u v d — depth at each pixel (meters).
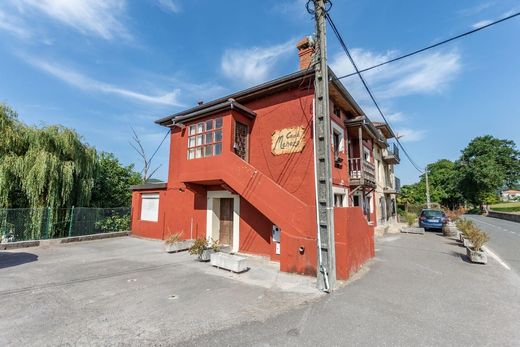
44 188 12.10
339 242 6.37
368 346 3.38
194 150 10.34
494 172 42.31
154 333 3.69
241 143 9.98
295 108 9.43
